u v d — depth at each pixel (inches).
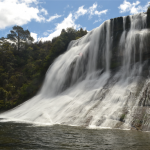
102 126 395.2
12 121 534.6
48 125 424.8
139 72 709.9
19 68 2484.0
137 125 369.1
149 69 695.7
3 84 1737.2
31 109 753.0
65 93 874.1
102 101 556.7
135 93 534.3
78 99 650.2
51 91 1136.8
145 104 457.4
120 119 405.4
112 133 310.5
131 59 813.9
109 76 802.8
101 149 208.2
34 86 1386.6
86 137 276.2
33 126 407.8
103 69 915.4
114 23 927.0
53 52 1577.3
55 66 1251.8
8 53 2421.3
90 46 1032.8
